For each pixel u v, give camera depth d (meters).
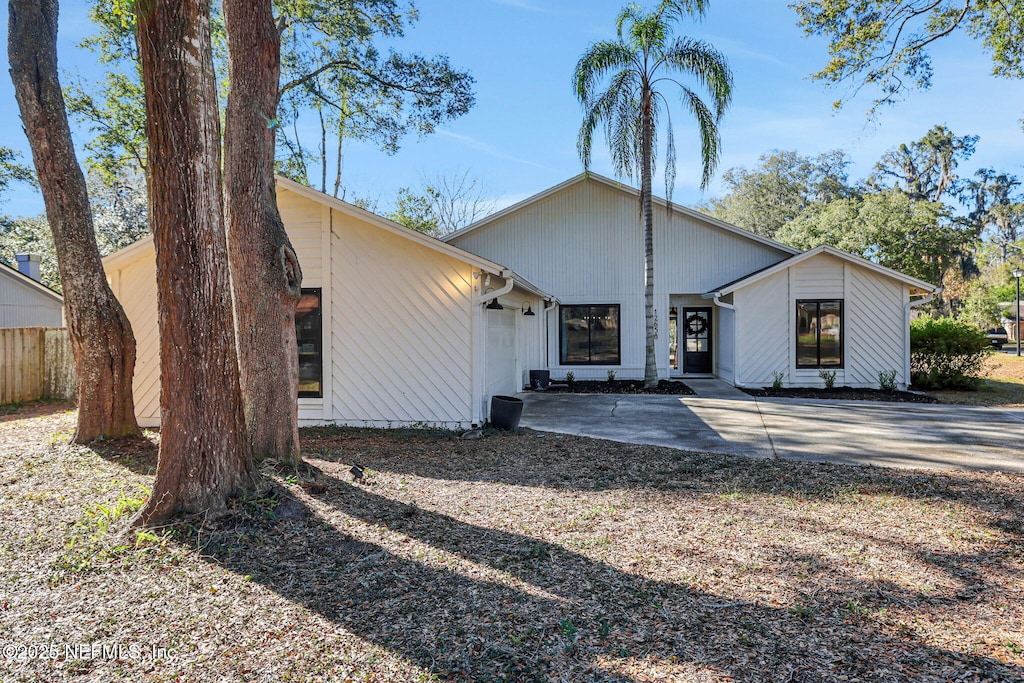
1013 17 10.73
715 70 13.09
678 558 3.93
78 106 17.38
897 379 13.80
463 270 8.94
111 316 7.57
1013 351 28.53
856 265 13.91
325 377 9.26
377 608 3.24
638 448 7.50
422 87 17.02
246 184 5.99
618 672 2.63
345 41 16.66
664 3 13.18
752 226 40.16
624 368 16.09
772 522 4.64
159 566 3.75
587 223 16.14
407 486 5.63
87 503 4.96
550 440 8.05
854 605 3.25
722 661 2.70
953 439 8.07
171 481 4.43
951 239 26.66
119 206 27.62
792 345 14.15
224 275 4.60
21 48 7.08
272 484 5.08
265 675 2.61
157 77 4.17
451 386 9.00
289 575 3.64
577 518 4.74
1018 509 4.94
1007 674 2.58
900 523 4.61
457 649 2.83
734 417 10.06
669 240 15.99
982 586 3.51
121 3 6.23
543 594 3.41
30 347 13.20
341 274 9.20
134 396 9.49
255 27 6.06
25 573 3.67
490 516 4.78
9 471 6.06
